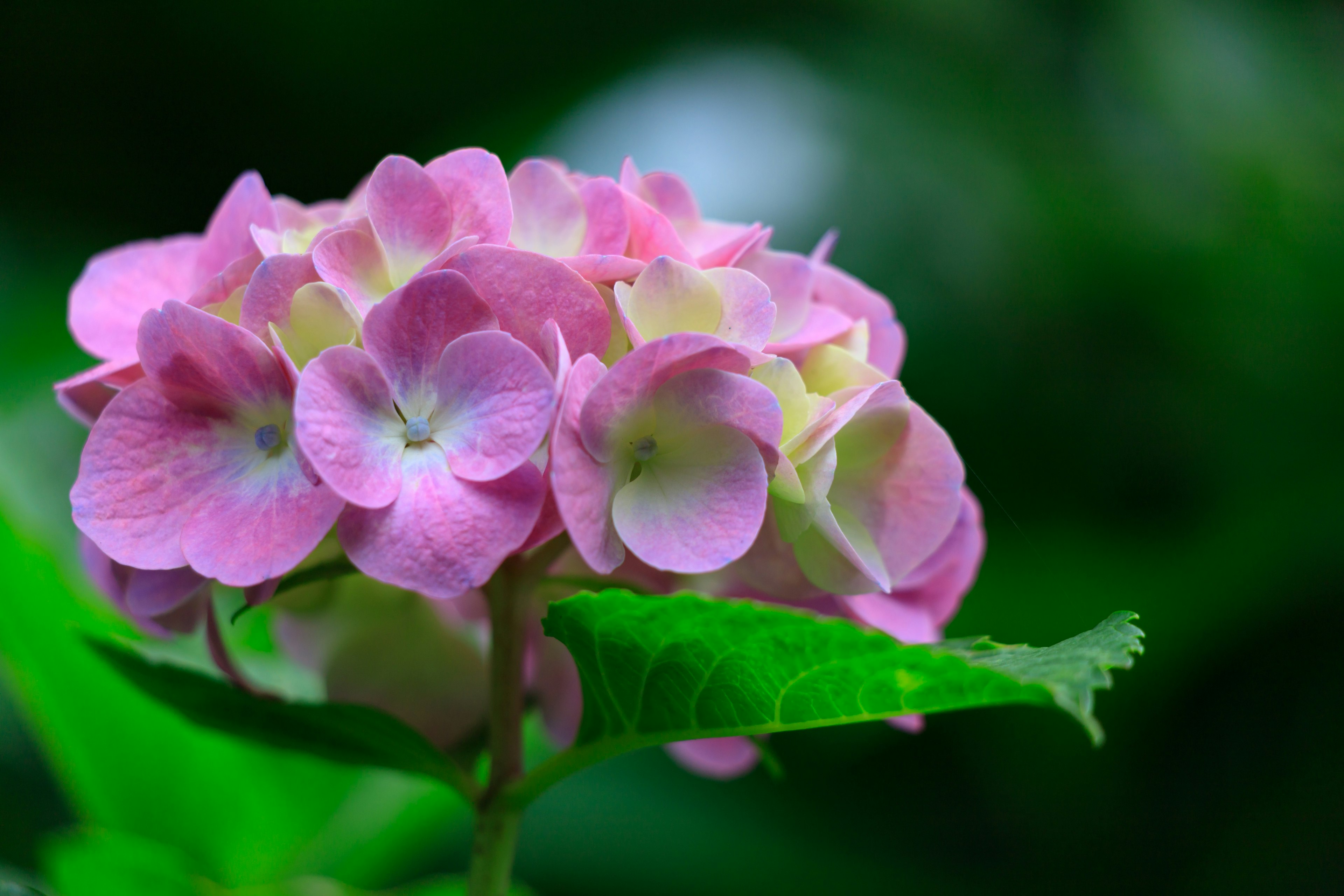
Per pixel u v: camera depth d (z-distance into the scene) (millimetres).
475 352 569
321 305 574
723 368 575
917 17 1899
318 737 608
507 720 603
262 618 767
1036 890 1306
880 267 1422
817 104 1586
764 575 605
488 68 1812
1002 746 1363
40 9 1557
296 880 672
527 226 596
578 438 568
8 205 1522
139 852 637
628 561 619
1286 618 1398
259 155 1745
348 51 1717
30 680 681
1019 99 1757
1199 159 1732
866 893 1208
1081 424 1487
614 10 1830
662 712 589
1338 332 1566
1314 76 1939
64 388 591
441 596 562
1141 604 1371
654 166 1467
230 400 578
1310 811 1342
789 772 1312
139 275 620
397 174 584
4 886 608
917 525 604
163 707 636
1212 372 1552
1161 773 1392
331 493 570
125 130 1664
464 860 1176
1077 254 1526
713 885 1157
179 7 1607
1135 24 1914
